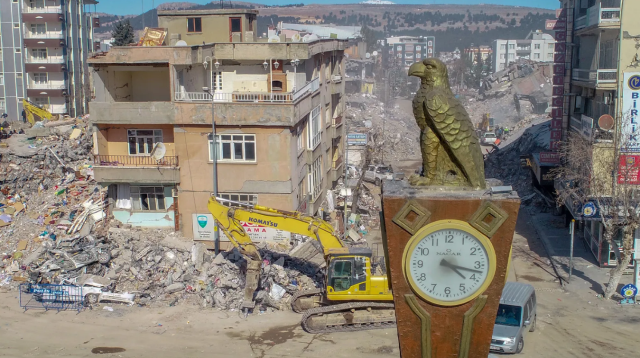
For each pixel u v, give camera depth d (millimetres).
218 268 30312
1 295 29484
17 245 32969
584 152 30359
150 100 36750
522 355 23109
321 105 42906
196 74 36750
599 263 32875
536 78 114000
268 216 27734
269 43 36844
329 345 24766
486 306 11094
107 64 33125
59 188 38375
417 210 10883
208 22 43000
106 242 32406
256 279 27500
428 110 11070
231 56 36969
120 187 34281
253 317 27625
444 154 11391
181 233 33438
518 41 180500
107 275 30094
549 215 42781
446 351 11328
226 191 32875
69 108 74250
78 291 28859
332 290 26453
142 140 34312
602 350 23500
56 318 27344
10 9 71438
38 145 43969
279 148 32281
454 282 11047
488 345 11227
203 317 27547
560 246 36438
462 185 11328
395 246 11102
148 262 30859
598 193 29125
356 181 49500
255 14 45500
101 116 32938
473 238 10891
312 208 37906
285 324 26906
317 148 40469
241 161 32625
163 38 40969
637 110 30562
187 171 32875
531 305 25188
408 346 11430
